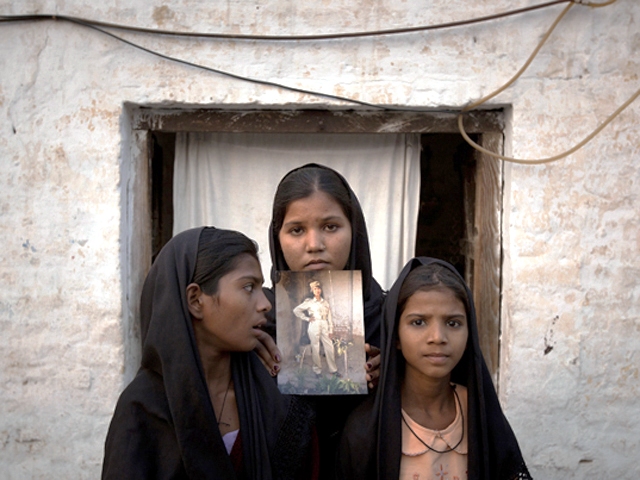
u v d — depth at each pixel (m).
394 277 3.29
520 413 2.91
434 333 1.82
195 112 2.99
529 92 2.85
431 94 2.87
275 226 2.21
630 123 2.85
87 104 2.89
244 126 3.00
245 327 1.76
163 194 3.67
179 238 1.82
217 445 1.68
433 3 2.84
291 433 1.81
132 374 3.01
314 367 1.94
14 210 2.92
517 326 2.88
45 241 2.92
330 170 2.22
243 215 3.27
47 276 2.92
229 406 1.82
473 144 2.90
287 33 2.86
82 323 2.92
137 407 1.73
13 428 2.97
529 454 2.92
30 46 2.88
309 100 2.87
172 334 1.71
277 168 3.25
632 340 2.88
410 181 3.26
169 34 2.86
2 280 2.93
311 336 1.97
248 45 2.86
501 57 2.85
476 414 1.91
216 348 1.80
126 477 1.64
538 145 2.86
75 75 2.88
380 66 2.86
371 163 3.25
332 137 3.23
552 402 2.90
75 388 2.94
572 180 2.87
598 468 2.92
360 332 1.96
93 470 2.96
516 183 2.87
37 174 2.91
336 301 1.99
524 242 2.88
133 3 2.86
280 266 2.26
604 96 2.85
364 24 2.85
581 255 2.88
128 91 2.88
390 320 1.90
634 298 2.88
